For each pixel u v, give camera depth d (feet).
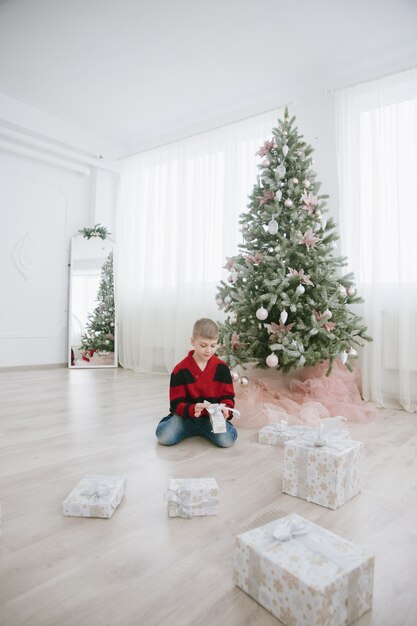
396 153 10.73
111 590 3.11
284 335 8.98
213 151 14.53
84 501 4.28
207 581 3.24
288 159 9.84
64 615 2.84
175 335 15.21
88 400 10.30
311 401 8.84
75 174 17.40
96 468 5.68
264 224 9.93
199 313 14.61
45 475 5.40
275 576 2.84
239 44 11.26
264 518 4.30
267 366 9.72
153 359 16.11
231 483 5.23
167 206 15.74
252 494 4.91
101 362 17.13
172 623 2.78
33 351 16.12
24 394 10.97
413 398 10.53
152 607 2.93
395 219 10.80
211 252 14.25
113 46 11.55
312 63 12.00
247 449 6.61
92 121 16.08
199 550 3.67
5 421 8.13
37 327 16.17
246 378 9.39
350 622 2.78
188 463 5.92
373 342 10.71
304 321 9.46
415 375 10.56
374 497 4.91
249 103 14.26
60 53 11.96
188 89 13.58
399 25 10.38
